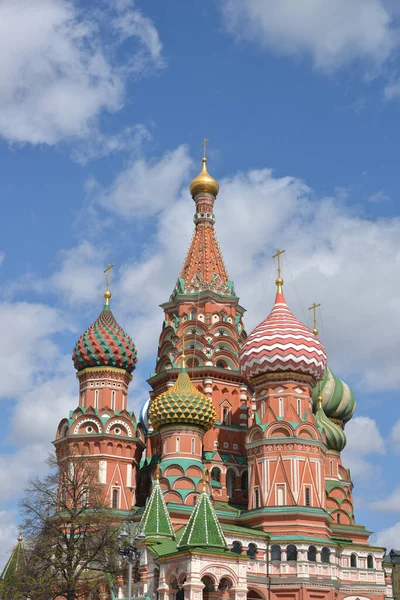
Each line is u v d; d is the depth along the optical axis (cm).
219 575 7050
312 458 8888
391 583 10069
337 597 8656
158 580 7288
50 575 6981
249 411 9931
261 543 8400
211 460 9300
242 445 9694
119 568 7150
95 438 9081
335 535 9719
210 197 11194
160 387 10094
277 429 8962
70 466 8169
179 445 8881
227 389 9925
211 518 7288
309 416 9069
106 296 10006
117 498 8931
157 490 8062
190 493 8606
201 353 9944
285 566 8344
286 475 8738
